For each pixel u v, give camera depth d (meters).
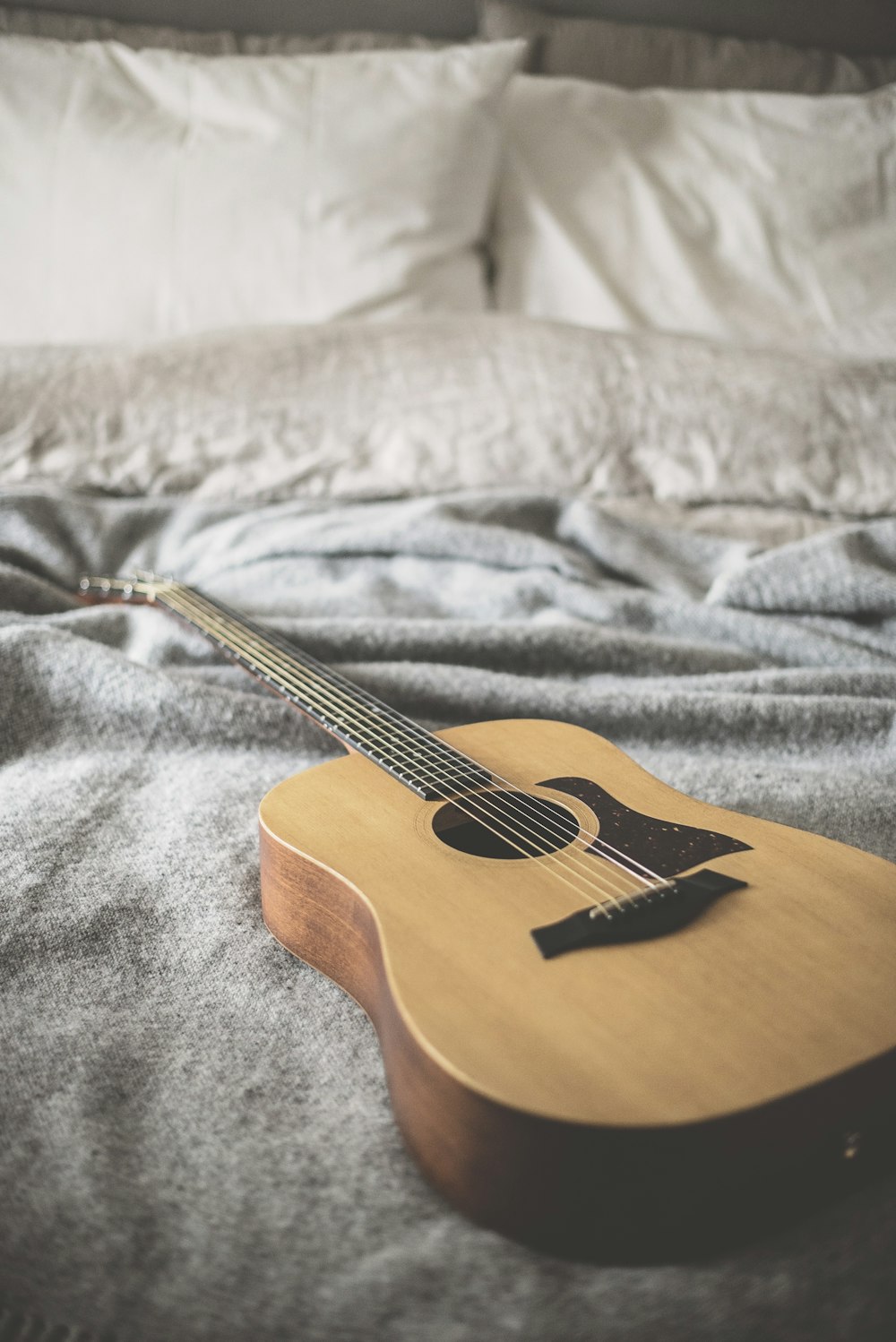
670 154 2.17
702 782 1.06
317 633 1.21
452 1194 0.69
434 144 1.97
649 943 0.75
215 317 1.90
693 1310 0.64
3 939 0.87
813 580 1.30
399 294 1.95
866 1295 0.64
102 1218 0.69
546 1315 0.64
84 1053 0.79
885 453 1.57
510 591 1.34
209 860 0.96
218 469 1.55
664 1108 0.65
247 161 1.91
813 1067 0.67
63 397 1.55
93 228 1.88
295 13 2.36
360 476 1.55
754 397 1.61
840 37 2.47
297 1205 0.70
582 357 1.65
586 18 2.41
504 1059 0.67
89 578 1.38
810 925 0.77
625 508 1.53
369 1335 0.64
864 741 1.13
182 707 1.11
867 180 2.11
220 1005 0.83
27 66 1.94
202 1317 0.65
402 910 0.79
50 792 1.03
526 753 1.01
